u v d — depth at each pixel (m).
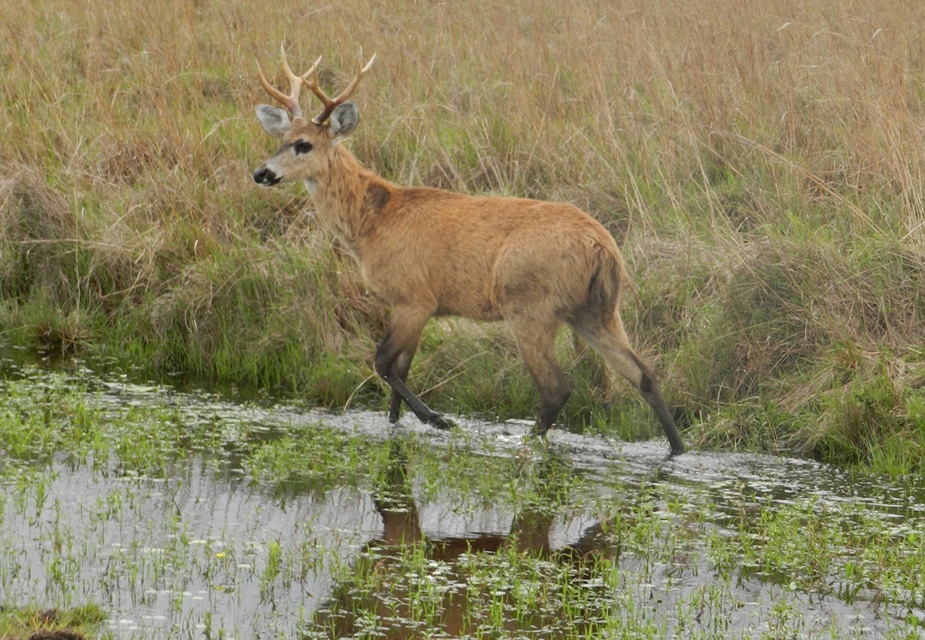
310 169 19.59
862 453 18.31
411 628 12.26
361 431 19.44
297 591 13.05
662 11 30.81
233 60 30.05
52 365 21.97
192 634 11.88
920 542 14.66
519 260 18.38
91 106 28.08
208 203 24.72
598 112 25.69
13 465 16.61
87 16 32.91
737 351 20.58
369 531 15.02
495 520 15.57
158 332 22.61
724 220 23.25
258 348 22.02
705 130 25.50
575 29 30.56
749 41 27.17
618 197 24.72
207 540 14.21
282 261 23.06
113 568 13.34
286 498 16.05
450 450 18.45
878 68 25.06
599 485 17.02
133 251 23.77
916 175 22.53
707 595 13.31
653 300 21.67
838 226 22.38
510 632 12.27
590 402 20.50
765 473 17.75
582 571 13.91
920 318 20.33
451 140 26.69
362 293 22.97
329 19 33.12
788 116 25.56
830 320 20.17
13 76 29.06
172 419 19.44
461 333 22.08
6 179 24.66
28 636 11.29
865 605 13.13
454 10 34.00
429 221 19.20
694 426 19.50
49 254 24.14
